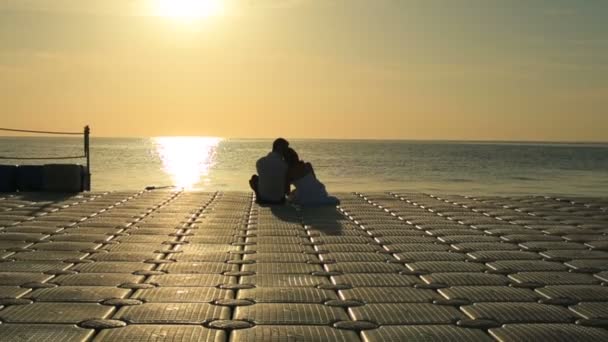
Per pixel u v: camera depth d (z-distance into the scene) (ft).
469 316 16.53
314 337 14.75
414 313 16.71
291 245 26.40
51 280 19.92
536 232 30.40
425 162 240.53
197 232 29.40
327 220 33.63
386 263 23.00
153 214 35.22
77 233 28.66
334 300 17.89
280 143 40.32
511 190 109.81
